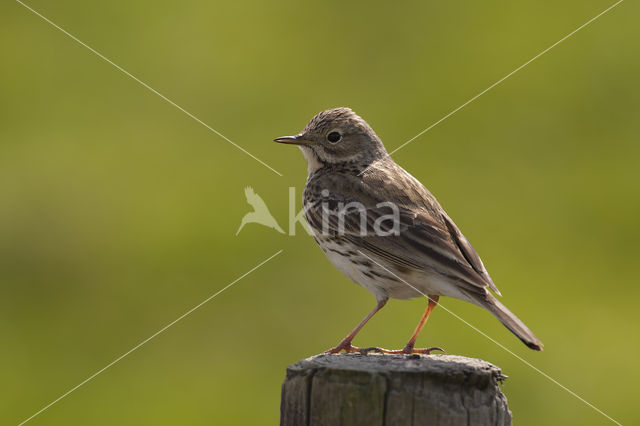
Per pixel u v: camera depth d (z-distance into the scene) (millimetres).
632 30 20422
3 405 13945
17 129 18953
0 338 15211
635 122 18672
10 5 21000
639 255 16250
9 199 17719
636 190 17266
